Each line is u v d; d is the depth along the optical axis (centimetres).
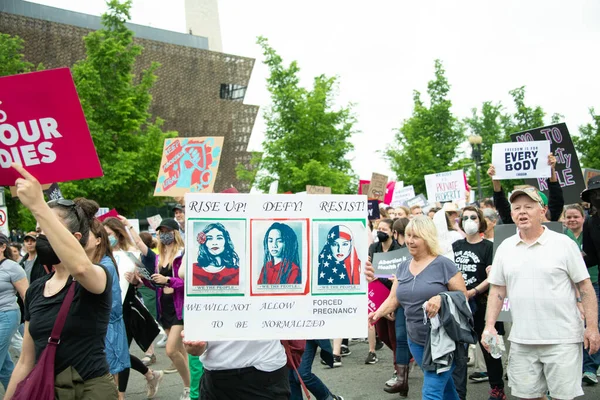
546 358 412
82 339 309
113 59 2433
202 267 314
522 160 638
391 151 3294
